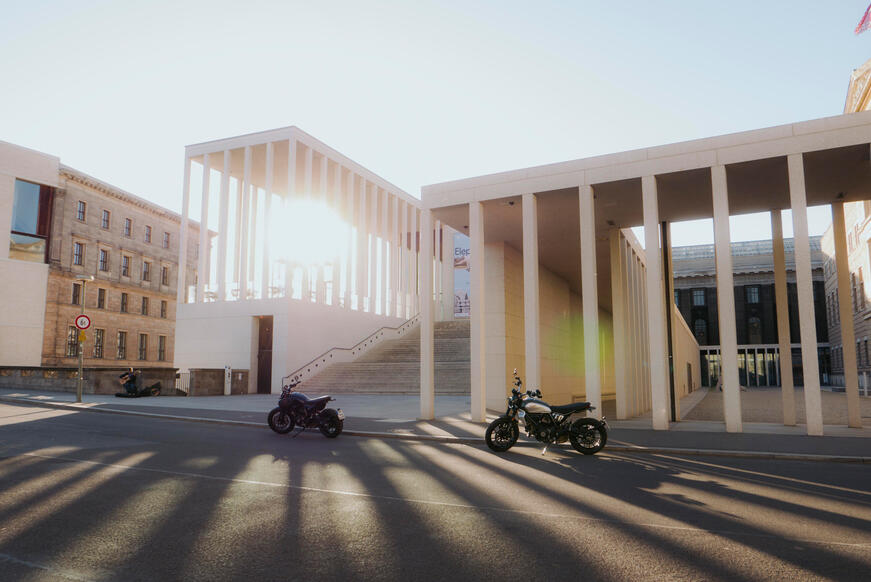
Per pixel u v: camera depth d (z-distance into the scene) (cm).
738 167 1365
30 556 455
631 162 1430
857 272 4250
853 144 1226
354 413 1764
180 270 3509
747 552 473
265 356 3253
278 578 412
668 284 1850
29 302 3988
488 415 1709
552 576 417
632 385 2080
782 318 1600
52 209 4197
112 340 4812
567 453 1049
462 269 5172
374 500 651
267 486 721
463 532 527
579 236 2050
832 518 584
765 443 1123
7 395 2211
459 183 1642
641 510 614
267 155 3434
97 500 638
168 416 1606
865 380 3619
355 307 3994
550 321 2525
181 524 548
